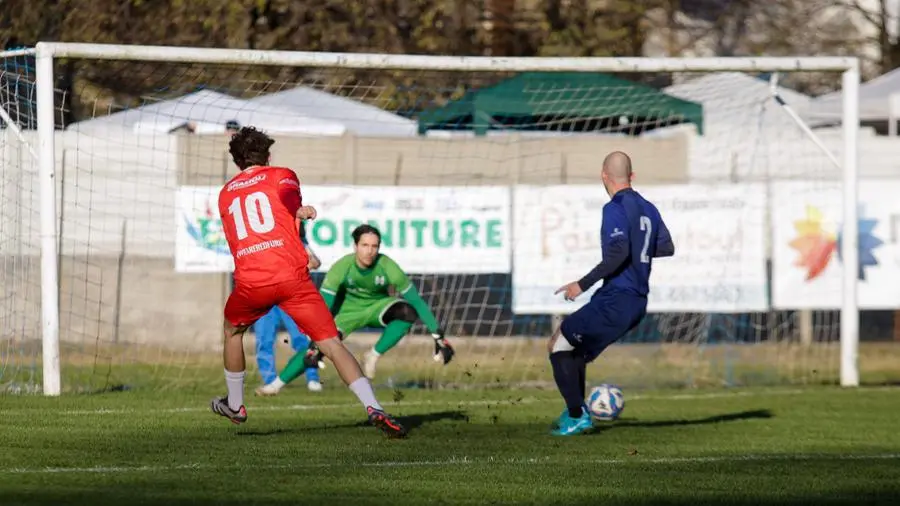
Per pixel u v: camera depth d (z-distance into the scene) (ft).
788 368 161.27
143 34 227.40
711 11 301.84
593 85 184.03
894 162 196.44
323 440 87.66
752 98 193.57
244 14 225.97
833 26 338.95
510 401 119.44
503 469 74.79
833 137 192.03
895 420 106.83
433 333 113.70
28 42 220.84
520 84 181.37
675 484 70.33
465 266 142.51
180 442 85.66
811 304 145.48
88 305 161.89
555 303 144.15
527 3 250.57
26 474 70.18
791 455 84.28
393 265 114.83
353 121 181.16
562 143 175.63
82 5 223.10
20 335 147.13
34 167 139.95
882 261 149.07
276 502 62.18
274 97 179.93
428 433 92.94
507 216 143.02
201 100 166.71
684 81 219.82
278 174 82.17
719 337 176.76
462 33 243.60
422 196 141.59
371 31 236.43
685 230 143.84
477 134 180.14
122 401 113.19
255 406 112.47
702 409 116.26
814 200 145.59
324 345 83.46
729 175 187.62
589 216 144.46
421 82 205.87
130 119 171.73
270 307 82.58
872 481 72.38
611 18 254.47
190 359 159.12
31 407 106.63
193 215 137.28
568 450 84.69
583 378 93.30
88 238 145.07
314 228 138.82
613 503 63.77
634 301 88.89
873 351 183.83
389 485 68.08
